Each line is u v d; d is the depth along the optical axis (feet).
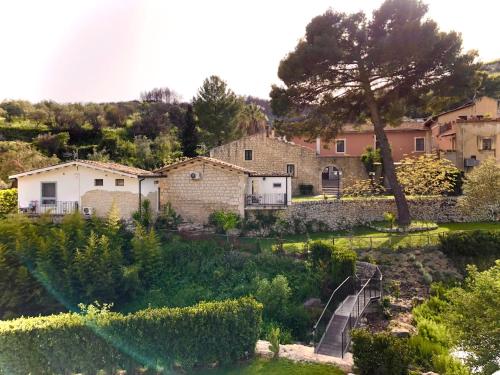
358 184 116.78
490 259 77.41
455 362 44.01
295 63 93.61
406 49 86.28
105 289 68.54
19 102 247.70
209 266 75.82
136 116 247.70
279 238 88.02
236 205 92.02
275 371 43.14
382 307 64.85
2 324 43.11
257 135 131.03
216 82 201.98
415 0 91.66
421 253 80.53
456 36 90.58
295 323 61.57
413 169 108.58
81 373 42.70
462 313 42.88
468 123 119.65
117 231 79.46
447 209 104.94
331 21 94.58
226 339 45.16
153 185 93.81
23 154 141.69
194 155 188.75
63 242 71.56
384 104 103.96
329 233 95.66
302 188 130.21
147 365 43.88
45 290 68.08
